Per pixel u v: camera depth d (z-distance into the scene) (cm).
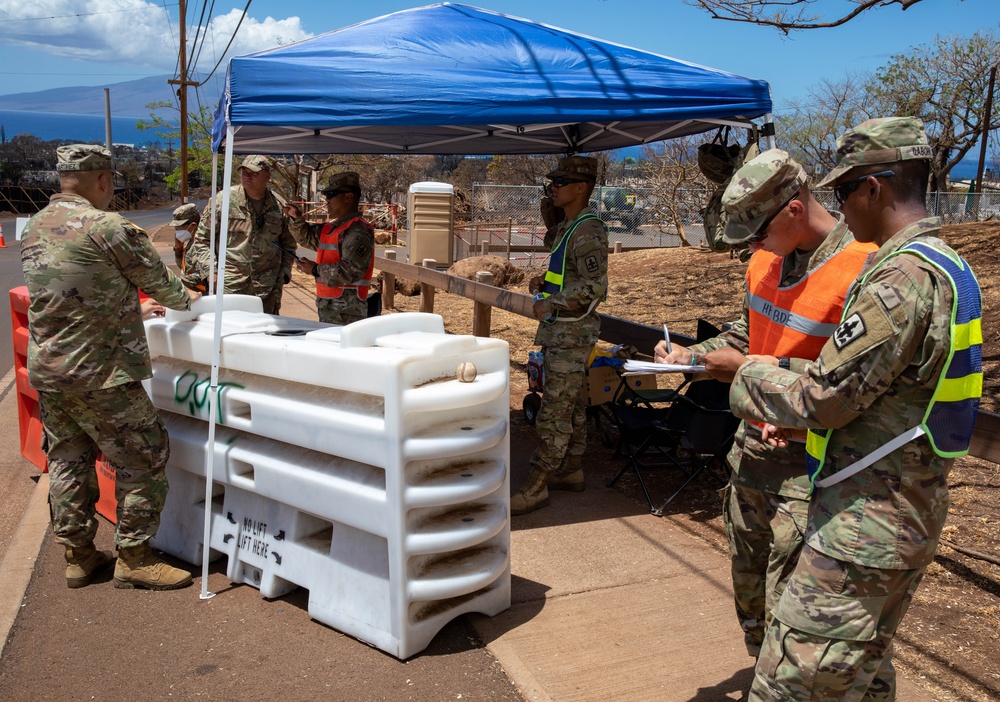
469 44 433
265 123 375
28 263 351
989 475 519
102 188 369
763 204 238
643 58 450
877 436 200
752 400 223
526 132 664
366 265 611
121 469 373
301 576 356
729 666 319
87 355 350
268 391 359
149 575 382
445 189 1731
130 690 303
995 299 932
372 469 326
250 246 615
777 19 649
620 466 564
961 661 319
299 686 305
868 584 202
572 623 352
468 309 1271
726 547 433
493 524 336
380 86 389
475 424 334
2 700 296
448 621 337
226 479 379
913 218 202
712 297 1216
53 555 420
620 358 572
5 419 686
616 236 2534
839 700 209
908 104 3141
